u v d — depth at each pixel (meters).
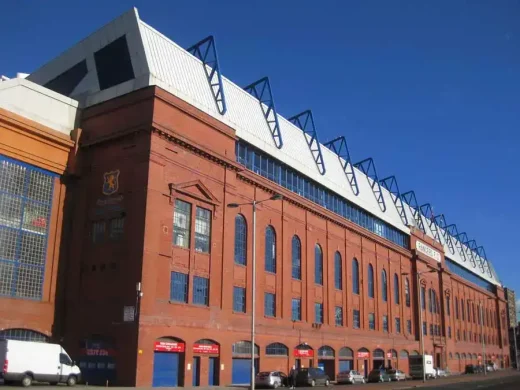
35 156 39.31
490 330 132.38
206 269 43.09
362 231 71.00
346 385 51.31
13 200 37.59
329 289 62.00
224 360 43.44
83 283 39.91
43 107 40.81
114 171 40.62
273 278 52.38
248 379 46.41
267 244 52.53
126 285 37.38
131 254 37.75
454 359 100.75
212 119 45.16
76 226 41.12
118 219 39.72
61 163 41.19
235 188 47.59
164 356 38.22
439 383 56.25
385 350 73.00
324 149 68.25
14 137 38.06
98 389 32.19
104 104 42.47
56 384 34.12
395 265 80.88
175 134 40.84
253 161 52.06
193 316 40.84
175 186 40.56
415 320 84.88
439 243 100.00
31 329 37.38
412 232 87.31
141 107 40.28
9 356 31.42
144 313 36.53
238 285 47.00
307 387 46.47
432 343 90.19
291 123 61.59
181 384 38.97
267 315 50.78
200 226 43.28
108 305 38.00
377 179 79.75
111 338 37.16
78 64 46.97
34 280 38.25
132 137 40.28
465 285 115.69
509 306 156.38
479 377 78.19
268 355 49.81
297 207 58.03
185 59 46.00
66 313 39.62
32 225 38.66
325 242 62.69
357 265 69.69
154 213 38.59
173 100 41.34
